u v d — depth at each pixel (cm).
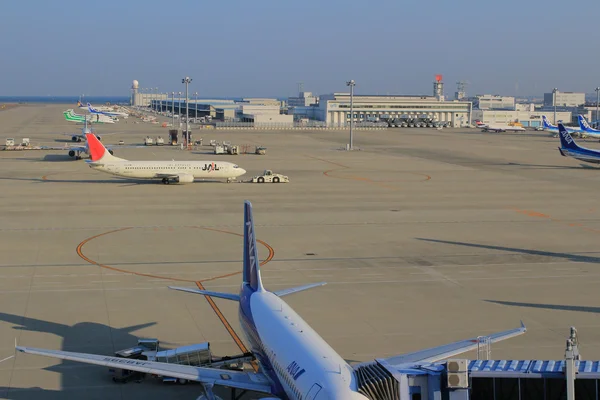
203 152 17862
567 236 7781
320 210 9344
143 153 17275
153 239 7344
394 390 2777
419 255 6794
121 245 7031
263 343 3288
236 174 11988
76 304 5069
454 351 3316
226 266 6244
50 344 4259
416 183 12288
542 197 10744
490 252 6950
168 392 3638
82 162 15012
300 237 7569
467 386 2769
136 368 3073
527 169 14688
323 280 5831
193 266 6228
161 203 9706
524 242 7450
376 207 9650
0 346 4209
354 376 2817
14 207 9188
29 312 4866
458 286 5694
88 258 6462
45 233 7562
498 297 5388
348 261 6512
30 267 6097
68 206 9338
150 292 5406
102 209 9138
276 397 3022
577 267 6372
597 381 2806
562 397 2861
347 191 11206
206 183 11900
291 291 4141
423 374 2855
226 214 8925
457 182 12481
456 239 7569
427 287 5656
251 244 3872
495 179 12962
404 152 18825
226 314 4894
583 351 4222
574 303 5244
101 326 4600
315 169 14388
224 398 3566
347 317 4856
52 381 3731
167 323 4681
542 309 5088
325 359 2920
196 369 3170
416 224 8425
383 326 4669
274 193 10862
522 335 4503
